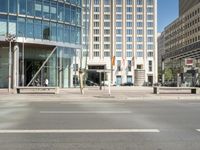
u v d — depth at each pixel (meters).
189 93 37.06
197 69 90.75
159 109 18.58
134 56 152.00
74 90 46.19
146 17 152.62
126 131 11.16
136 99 27.92
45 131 11.12
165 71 133.00
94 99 27.17
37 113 16.20
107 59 151.50
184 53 136.25
